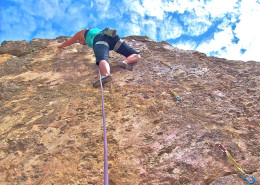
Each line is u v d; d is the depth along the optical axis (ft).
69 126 7.67
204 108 8.79
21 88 10.35
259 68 12.03
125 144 6.96
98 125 7.72
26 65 12.71
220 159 6.49
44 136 7.21
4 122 7.93
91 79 10.94
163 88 10.14
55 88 10.26
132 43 15.99
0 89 10.08
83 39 12.69
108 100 9.12
